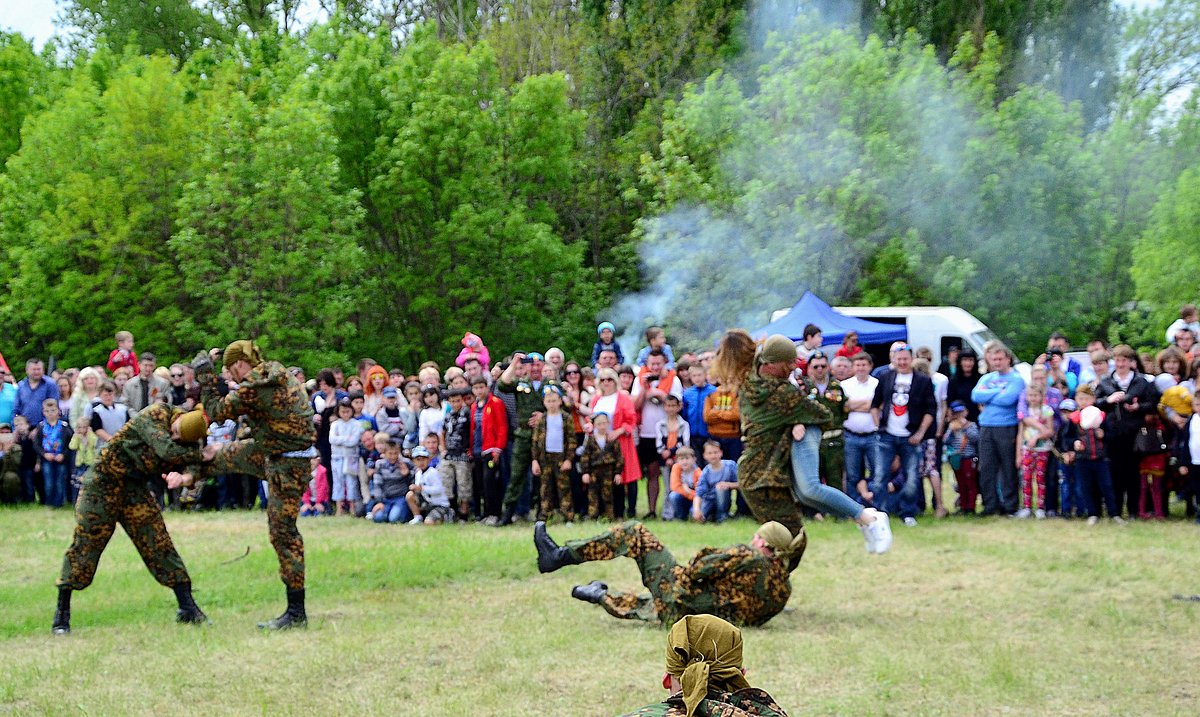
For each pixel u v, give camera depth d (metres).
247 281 26.52
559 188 32.56
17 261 26.42
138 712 6.33
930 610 8.73
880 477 13.39
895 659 7.26
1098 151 32.25
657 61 38.44
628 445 13.94
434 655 7.54
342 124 30.72
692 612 8.10
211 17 46.84
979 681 6.77
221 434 15.12
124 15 46.16
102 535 8.38
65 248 26.09
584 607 9.02
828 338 20.08
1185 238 24.56
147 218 26.81
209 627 8.45
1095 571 10.01
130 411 16.16
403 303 31.16
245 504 15.77
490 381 15.31
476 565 10.63
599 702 6.48
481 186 30.22
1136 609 8.61
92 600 9.46
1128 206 32.41
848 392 13.56
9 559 11.66
